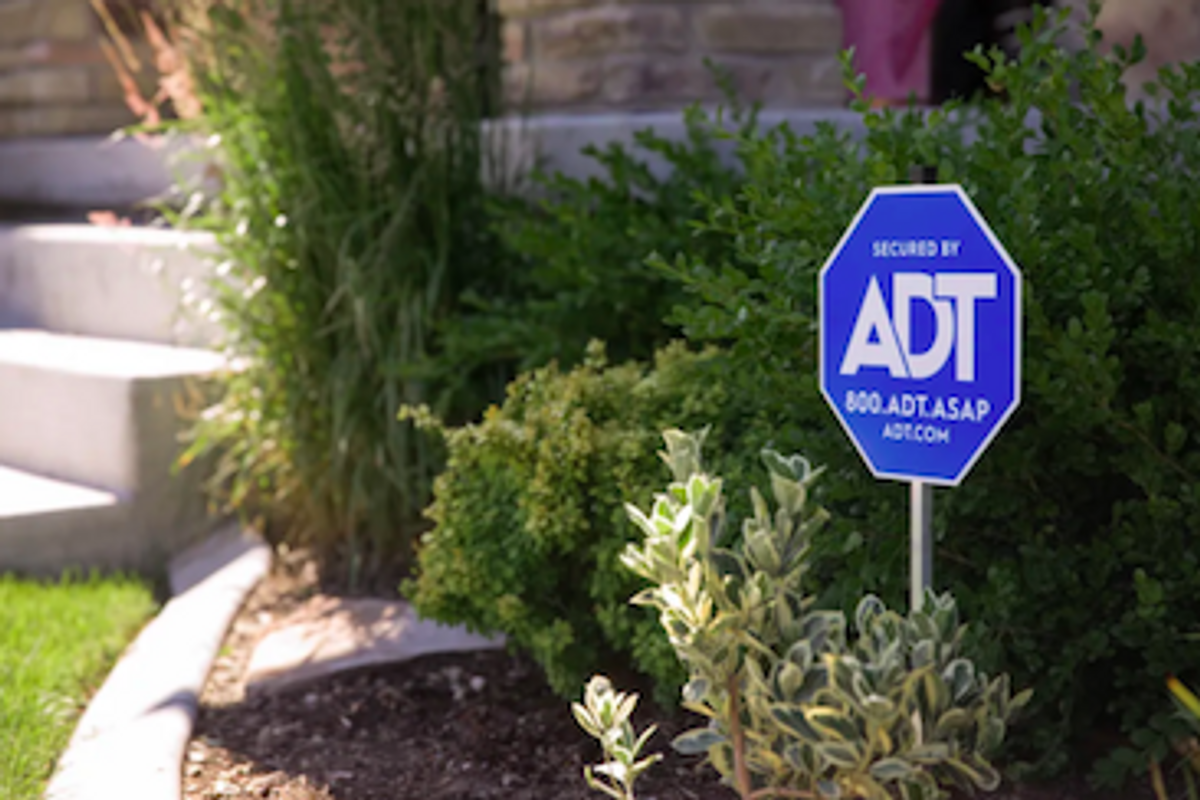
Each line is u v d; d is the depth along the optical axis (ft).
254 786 11.34
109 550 18.43
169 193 25.46
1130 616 9.70
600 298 14.90
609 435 11.89
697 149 15.92
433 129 16.48
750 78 19.01
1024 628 10.03
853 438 8.64
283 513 18.35
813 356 10.29
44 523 17.98
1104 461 10.23
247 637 15.28
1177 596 9.62
